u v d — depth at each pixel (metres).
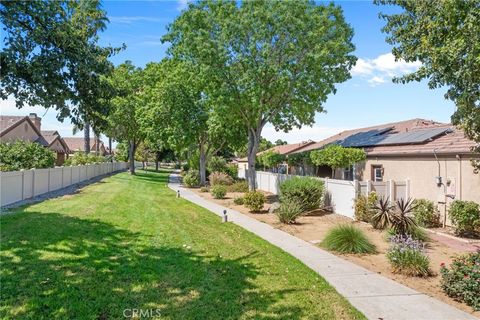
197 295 6.29
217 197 23.14
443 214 14.28
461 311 6.06
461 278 6.56
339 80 22.44
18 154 21.55
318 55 20.02
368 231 12.88
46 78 5.90
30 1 5.74
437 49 6.65
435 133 16.80
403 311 6.03
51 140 48.12
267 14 20.59
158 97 31.08
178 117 30.17
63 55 5.97
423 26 7.45
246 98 22.61
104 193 21.36
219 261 8.43
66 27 6.09
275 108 24.11
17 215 12.30
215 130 28.44
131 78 38.44
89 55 6.23
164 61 34.31
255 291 6.63
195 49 22.53
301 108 23.78
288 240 11.50
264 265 8.33
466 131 8.02
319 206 17.45
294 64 22.11
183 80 29.31
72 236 9.73
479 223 12.15
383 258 9.50
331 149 20.38
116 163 51.66
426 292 6.98
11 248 8.30
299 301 6.25
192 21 22.48
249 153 25.09
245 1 21.56
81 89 6.30
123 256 8.27
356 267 8.59
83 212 13.82
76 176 27.59
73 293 6.07
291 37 21.16
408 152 16.25
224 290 6.58
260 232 12.66
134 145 44.75
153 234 10.85
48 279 6.59
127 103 37.91
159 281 6.82
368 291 6.95
